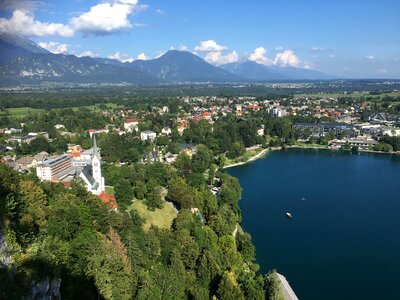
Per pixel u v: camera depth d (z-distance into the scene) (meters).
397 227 196.38
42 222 103.56
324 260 163.00
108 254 103.00
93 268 94.31
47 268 82.44
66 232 103.00
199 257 133.25
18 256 79.88
